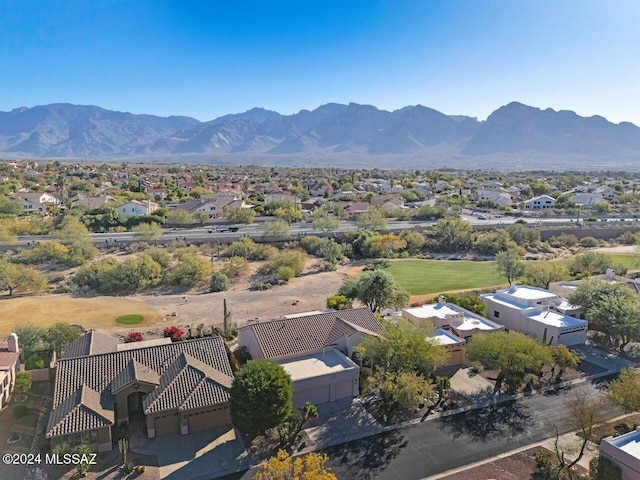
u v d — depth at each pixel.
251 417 34.06
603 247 122.69
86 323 62.50
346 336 45.72
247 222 139.75
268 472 26.98
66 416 33.75
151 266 83.56
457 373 47.44
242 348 49.25
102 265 85.31
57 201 167.25
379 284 63.06
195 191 190.75
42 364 45.62
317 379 40.75
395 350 42.03
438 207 159.25
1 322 61.97
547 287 72.69
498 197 198.00
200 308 70.56
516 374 43.09
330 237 117.19
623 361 50.31
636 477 28.38
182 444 35.25
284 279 87.19
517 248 111.88
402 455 34.34
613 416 39.38
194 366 39.03
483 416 39.50
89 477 31.41
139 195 175.12
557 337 53.28
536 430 37.59
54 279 85.69
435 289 80.50
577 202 191.50
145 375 38.03
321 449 35.06
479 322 55.53
